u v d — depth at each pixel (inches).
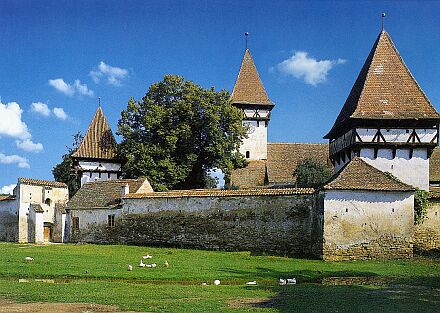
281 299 860.0
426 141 1863.9
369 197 1518.2
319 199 1557.6
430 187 1876.2
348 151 1955.0
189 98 2508.6
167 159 2445.9
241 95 3107.8
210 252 1660.9
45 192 2474.2
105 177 2947.8
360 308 781.9
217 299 857.5
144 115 2534.5
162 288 972.6
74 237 2166.6
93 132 3004.4
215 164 2573.8
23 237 2361.0
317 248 1545.3
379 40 2033.7
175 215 1867.6
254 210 1721.2
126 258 1444.4
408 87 1940.2
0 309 756.6
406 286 1021.2
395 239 1514.5
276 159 2960.1
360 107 1891.0
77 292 901.2
